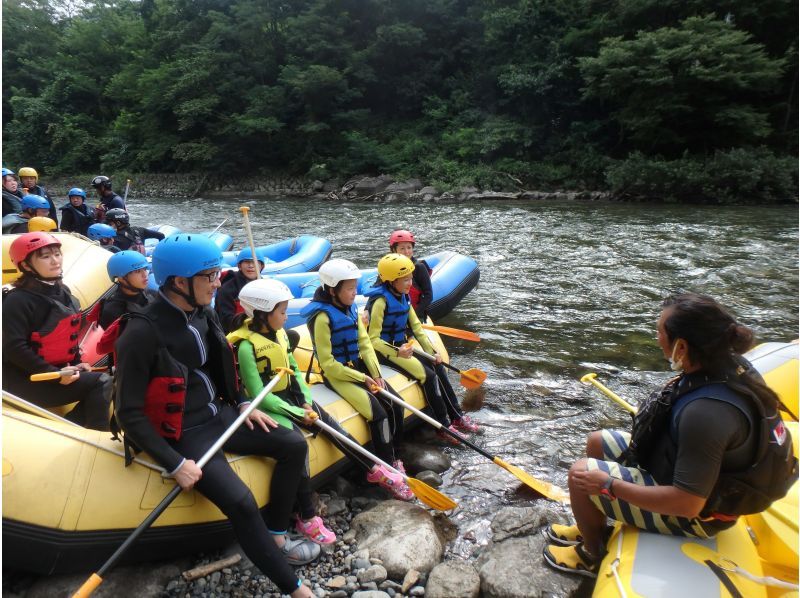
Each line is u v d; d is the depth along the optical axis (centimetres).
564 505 271
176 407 197
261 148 2755
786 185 1777
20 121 3534
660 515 185
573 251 963
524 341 527
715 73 1922
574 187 2144
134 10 4500
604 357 484
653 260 878
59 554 193
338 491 280
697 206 1736
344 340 301
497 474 301
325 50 2711
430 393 337
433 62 2828
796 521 198
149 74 2967
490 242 1073
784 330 549
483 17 2667
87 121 3388
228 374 218
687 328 163
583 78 2198
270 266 659
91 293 427
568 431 354
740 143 2064
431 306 548
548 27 2541
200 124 2883
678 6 2131
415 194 2189
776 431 165
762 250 948
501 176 2225
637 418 192
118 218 604
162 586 211
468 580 212
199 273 193
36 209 564
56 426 210
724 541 187
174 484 208
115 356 190
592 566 212
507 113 2536
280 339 256
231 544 232
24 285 266
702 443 161
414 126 2770
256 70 2859
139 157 2939
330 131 2714
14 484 189
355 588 212
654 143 2122
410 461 311
